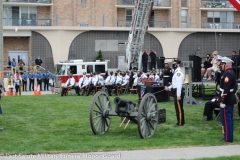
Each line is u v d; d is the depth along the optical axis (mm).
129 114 21578
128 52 60688
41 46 79000
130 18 85562
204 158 16891
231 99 20625
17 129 24109
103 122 22781
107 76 53688
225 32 86375
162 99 37781
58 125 25453
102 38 81375
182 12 86938
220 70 29453
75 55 80062
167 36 83812
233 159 16750
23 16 81125
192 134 22844
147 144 19859
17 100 40031
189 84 35125
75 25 81188
